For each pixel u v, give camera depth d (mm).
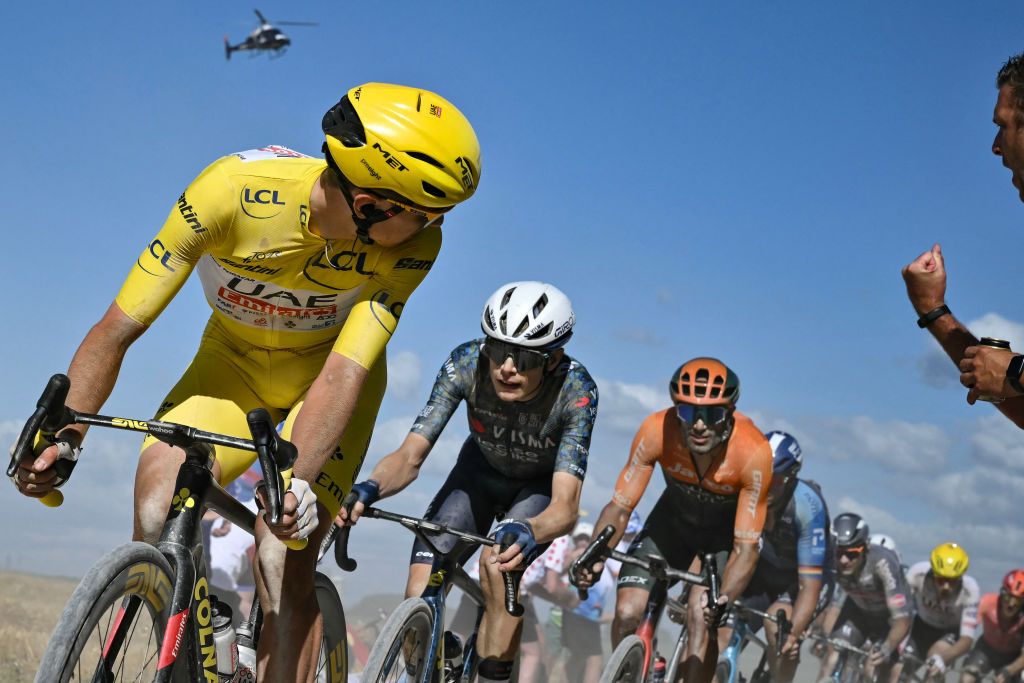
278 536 2318
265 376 3064
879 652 8492
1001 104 2217
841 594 9180
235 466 2873
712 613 4203
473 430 3975
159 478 2605
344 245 2721
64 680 1907
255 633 2887
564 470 3648
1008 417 2424
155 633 2264
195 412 2834
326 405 2582
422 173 2488
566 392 3777
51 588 13055
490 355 3660
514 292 3688
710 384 4945
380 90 2551
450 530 3215
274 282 2797
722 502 5344
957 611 9625
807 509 6492
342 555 3215
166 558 2254
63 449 2264
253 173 2648
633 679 4355
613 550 4113
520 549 3184
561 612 8648
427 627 3309
